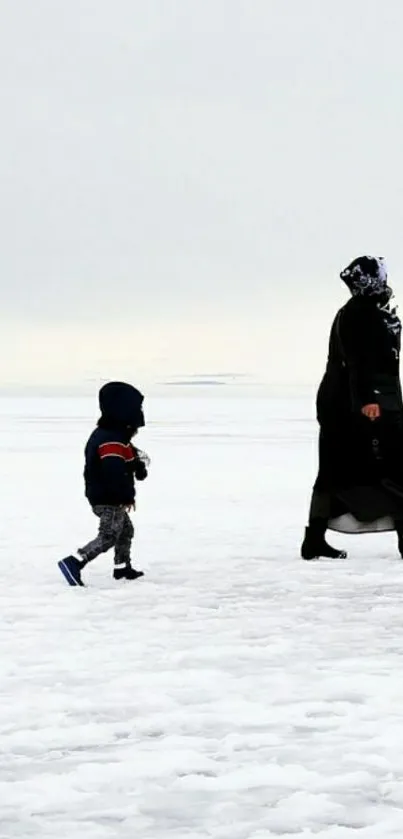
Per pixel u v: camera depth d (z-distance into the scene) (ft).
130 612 32.55
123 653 26.78
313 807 15.61
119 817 15.42
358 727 19.83
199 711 21.17
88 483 39.24
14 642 28.22
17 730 20.04
